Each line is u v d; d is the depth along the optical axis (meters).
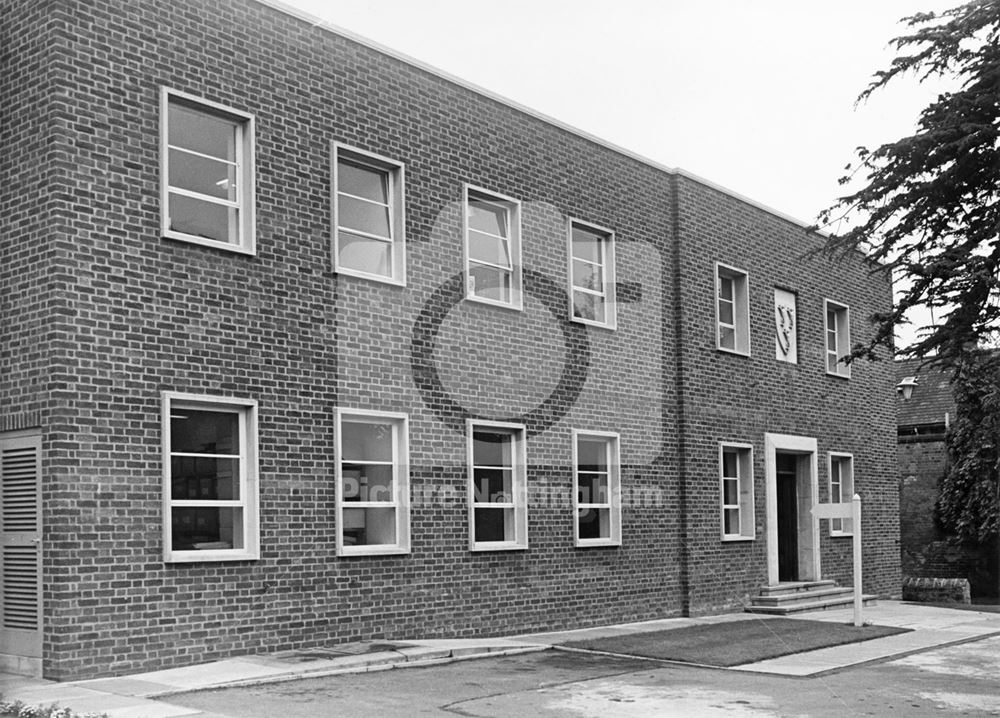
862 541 25.55
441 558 15.45
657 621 19.08
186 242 12.66
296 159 13.99
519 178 17.38
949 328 11.48
